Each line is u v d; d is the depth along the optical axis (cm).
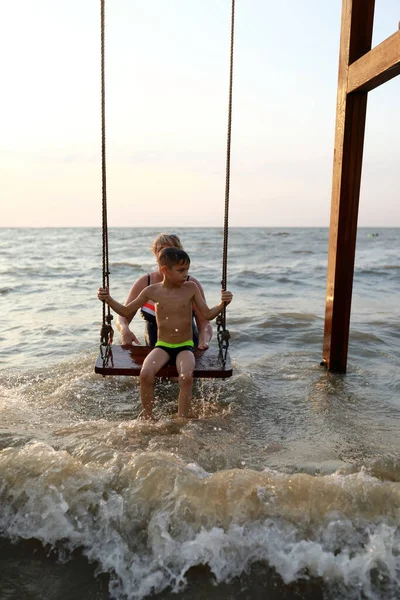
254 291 1077
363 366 484
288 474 264
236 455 289
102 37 367
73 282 1210
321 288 1129
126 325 456
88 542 220
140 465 256
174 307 362
